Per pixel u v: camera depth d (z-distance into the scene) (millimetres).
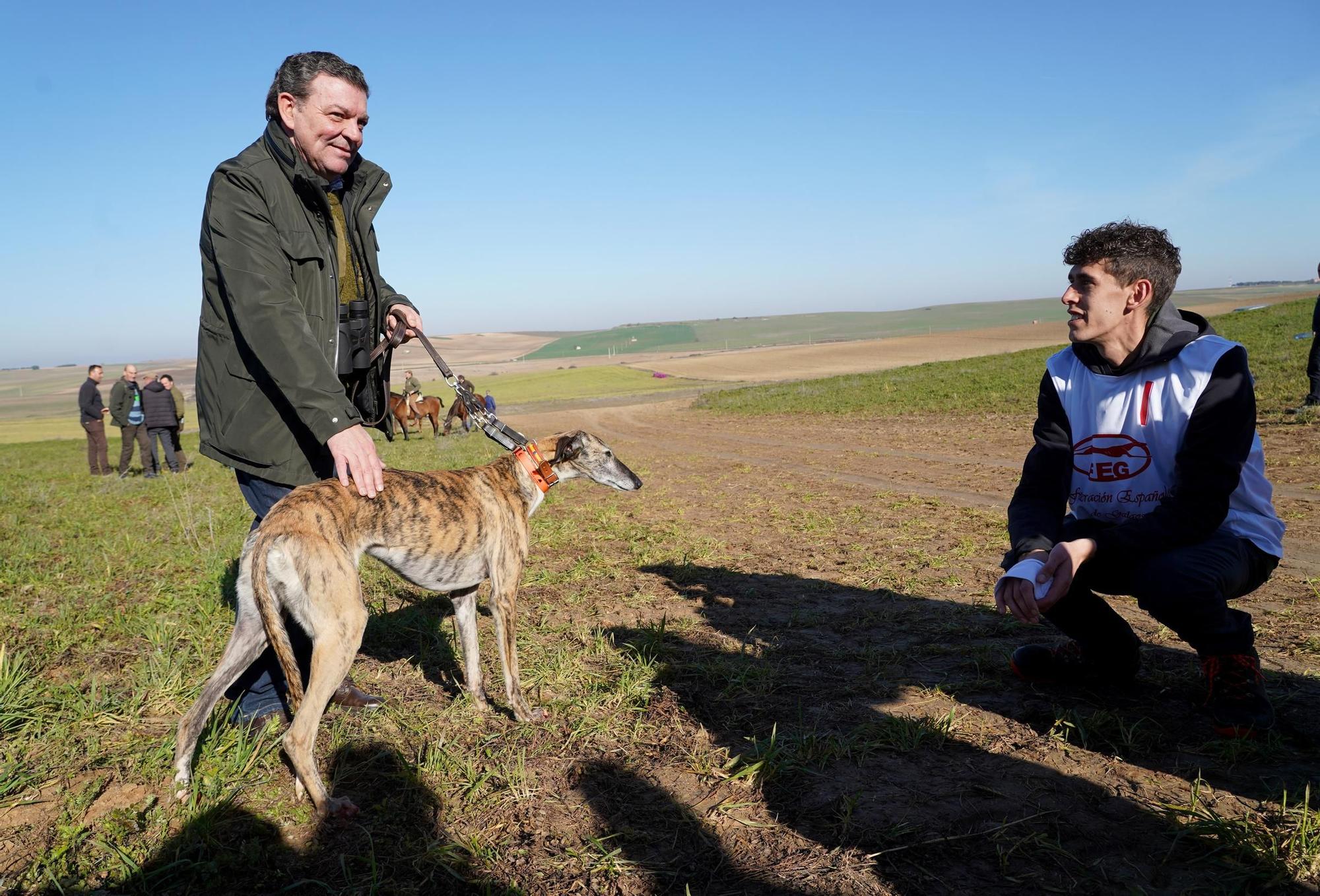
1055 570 2891
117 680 4199
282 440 3301
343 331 3477
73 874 2518
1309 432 10672
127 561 6969
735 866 2508
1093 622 3584
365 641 4781
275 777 3107
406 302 3953
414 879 2490
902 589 5609
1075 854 2504
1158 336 3041
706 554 6844
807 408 24484
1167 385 3055
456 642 4781
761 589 5777
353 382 3652
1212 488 2953
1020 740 3281
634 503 9688
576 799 2955
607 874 2480
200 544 7395
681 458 14641
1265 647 4102
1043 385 3469
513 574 3799
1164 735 3256
